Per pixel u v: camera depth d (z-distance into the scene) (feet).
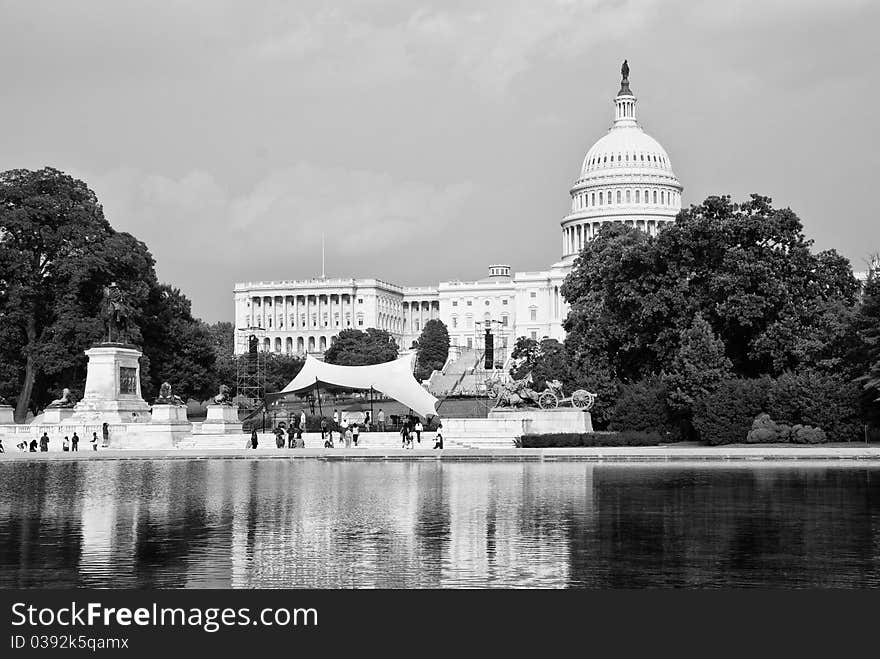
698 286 385.91
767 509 167.12
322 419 404.36
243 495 193.36
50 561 124.88
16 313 456.86
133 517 161.58
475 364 626.23
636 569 118.83
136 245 510.58
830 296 390.63
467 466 271.90
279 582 113.60
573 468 259.19
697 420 335.88
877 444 318.45
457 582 113.19
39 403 490.49
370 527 149.59
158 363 513.86
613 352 408.87
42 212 466.29
